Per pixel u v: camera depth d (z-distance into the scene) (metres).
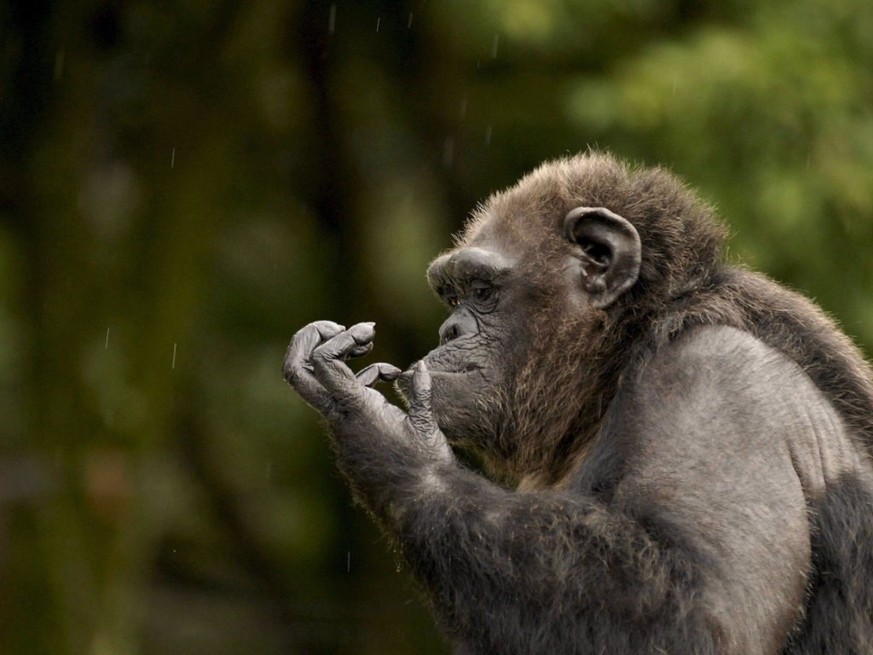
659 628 6.74
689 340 7.48
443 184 19.08
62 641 16.03
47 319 16.91
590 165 8.45
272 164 20.11
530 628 6.88
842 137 15.45
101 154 17.81
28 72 16.97
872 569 7.27
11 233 17.44
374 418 7.44
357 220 19.84
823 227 15.41
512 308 8.22
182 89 17.64
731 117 15.24
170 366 17.12
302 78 19.19
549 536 6.92
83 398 16.70
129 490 16.58
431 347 19.88
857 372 7.71
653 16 16.38
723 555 6.84
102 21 17.23
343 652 19.81
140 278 17.16
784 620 6.93
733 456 7.04
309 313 21.38
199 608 21.47
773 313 7.77
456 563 7.02
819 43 15.82
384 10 18.47
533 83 17.98
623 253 7.97
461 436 8.27
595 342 8.09
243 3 17.50
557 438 8.22
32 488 16.33
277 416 22.33
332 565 21.20
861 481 7.32
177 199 17.41
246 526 21.67
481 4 15.68
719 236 8.23
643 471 7.11
